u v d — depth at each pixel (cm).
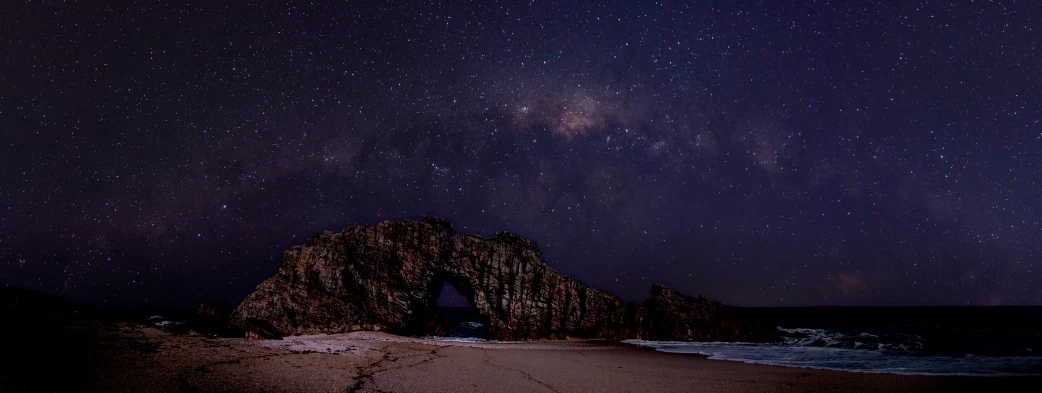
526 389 1344
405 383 1330
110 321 1853
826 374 1838
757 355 2538
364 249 3284
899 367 2086
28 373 945
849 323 7250
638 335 3378
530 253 3591
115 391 937
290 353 1659
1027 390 1560
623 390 1405
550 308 3406
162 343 1498
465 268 3409
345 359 1670
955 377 1783
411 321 3234
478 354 2139
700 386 1530
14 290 1931
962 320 7681
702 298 3641
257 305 2906
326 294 3092
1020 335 4444
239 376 1199
